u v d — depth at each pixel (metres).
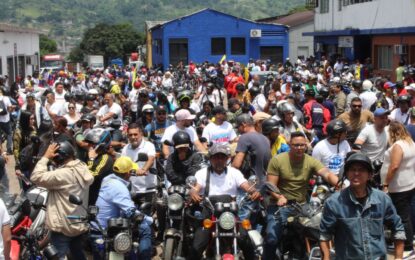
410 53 31.34
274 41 56.91
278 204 7.46
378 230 5.48
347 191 5.56
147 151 9.70
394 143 8.66
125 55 103.62
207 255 7.80
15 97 21.73
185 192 8.34
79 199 7.12
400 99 11.60
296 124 10.93
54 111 16.33
